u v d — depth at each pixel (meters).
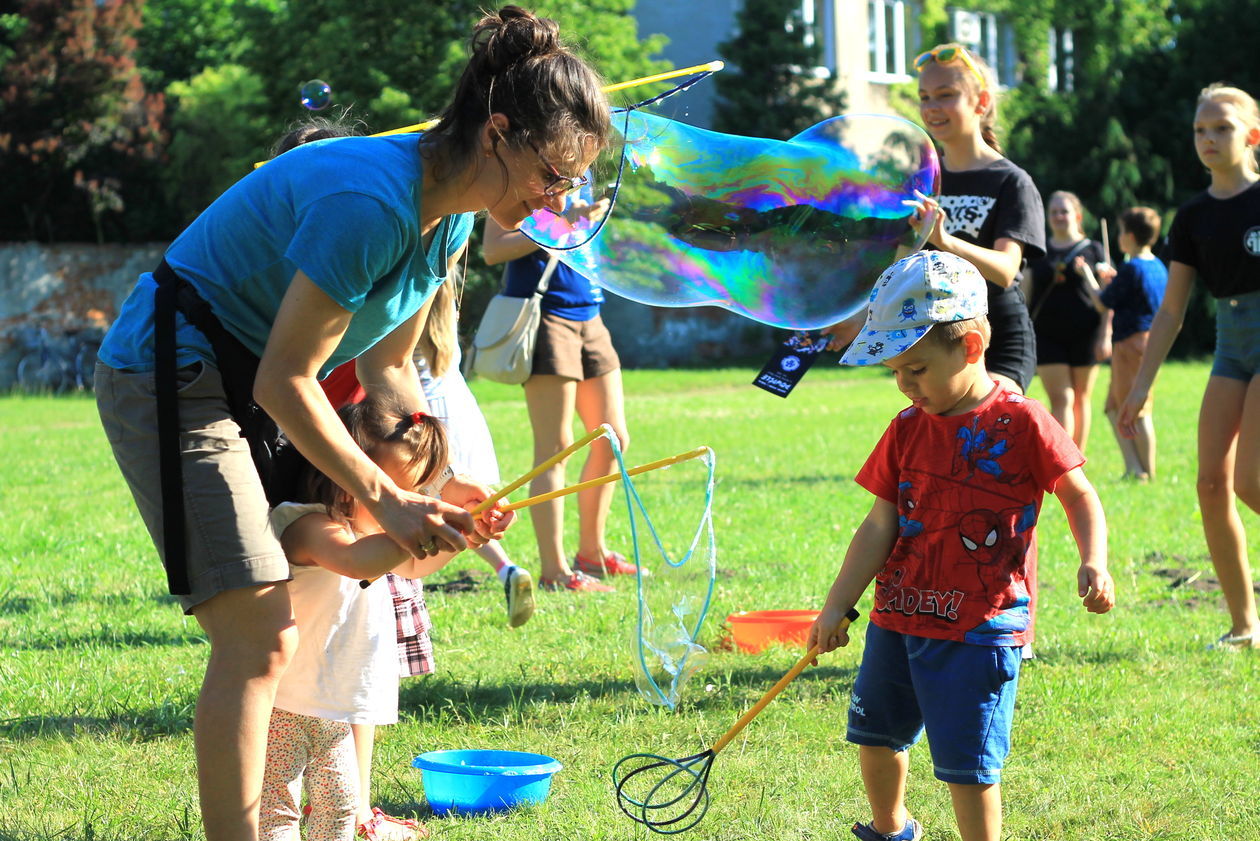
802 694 6.34
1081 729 5.81
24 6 42.00
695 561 4.19
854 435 19.19
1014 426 4.21
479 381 33.69
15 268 37.84
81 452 18.56
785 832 4.69
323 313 3.69
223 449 3.86
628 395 30.56
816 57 43.88
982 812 4.04
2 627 7.77
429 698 6.39
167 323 3.84
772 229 6.01
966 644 4.09
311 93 5.79
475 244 39.16
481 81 3.73
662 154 5.91
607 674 6.75
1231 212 6.89
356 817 4.53
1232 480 7.05
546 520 8.91
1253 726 5.85
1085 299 13.19
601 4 38.97
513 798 4.96
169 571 3.78
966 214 6.75
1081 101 41.75
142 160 43.91
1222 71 40.72
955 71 6.80
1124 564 9.49
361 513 4.23
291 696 4.19
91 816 4.84
